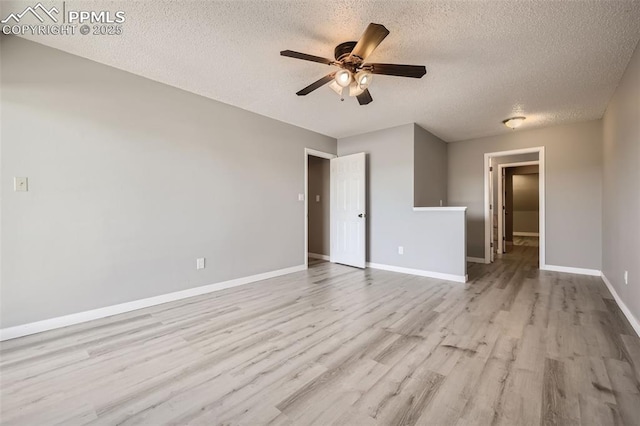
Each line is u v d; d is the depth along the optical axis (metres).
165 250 3.03
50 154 2.34
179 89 3.13
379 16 1.94
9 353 1.97
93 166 2.55
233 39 2.23
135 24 2.04
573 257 4.34
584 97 3.30
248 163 3.82
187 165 3.20
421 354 1.95
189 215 3.22
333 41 2.25
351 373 1.74
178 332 2.31
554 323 2.45
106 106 2.63
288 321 2.54
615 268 3.15
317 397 1.52
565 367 1.77
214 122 3.44
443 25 2.02
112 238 2.67
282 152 4.27
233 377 1.71
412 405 1.46
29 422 1.35
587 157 4.22
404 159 4.41
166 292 3.03
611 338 2.16
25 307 2.24
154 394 1.55
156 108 2.95
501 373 1.72
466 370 1.76
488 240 5.16
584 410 1.40
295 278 4.07
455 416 1.38
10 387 1.61
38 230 2.29
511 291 3.41
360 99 2.68
